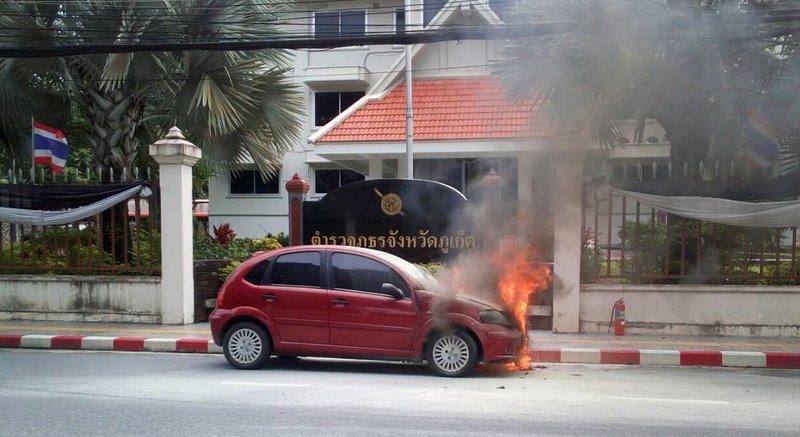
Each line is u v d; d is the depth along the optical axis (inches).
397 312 336.2
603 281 457.1
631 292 448.5
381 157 756.0
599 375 353.7
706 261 450.6
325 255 352.2
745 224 434.0
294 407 272.4
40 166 536.7
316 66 978.1
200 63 525.3
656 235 454.3
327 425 246.7
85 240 522.6
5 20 490.9
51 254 522.0
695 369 376.8
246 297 354.0
